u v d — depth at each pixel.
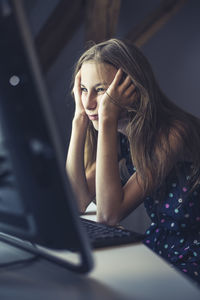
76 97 1.45
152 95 1.31
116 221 1.16
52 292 0.57
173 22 4.65
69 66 4.55
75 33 4.24
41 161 0.56
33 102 0.54
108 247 0.82
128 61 1.30
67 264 0.66
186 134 1.30
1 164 0.61
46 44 3.97
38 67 0.54
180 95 4.77
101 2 3.02
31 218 0.62
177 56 4.71
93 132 1.52
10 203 0.64
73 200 0.58
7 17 0.53
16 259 0.73
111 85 1.27
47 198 0.58
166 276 0.64
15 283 0.61
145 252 0.78
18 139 0.57
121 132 1.43
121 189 1.19
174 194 1.31
